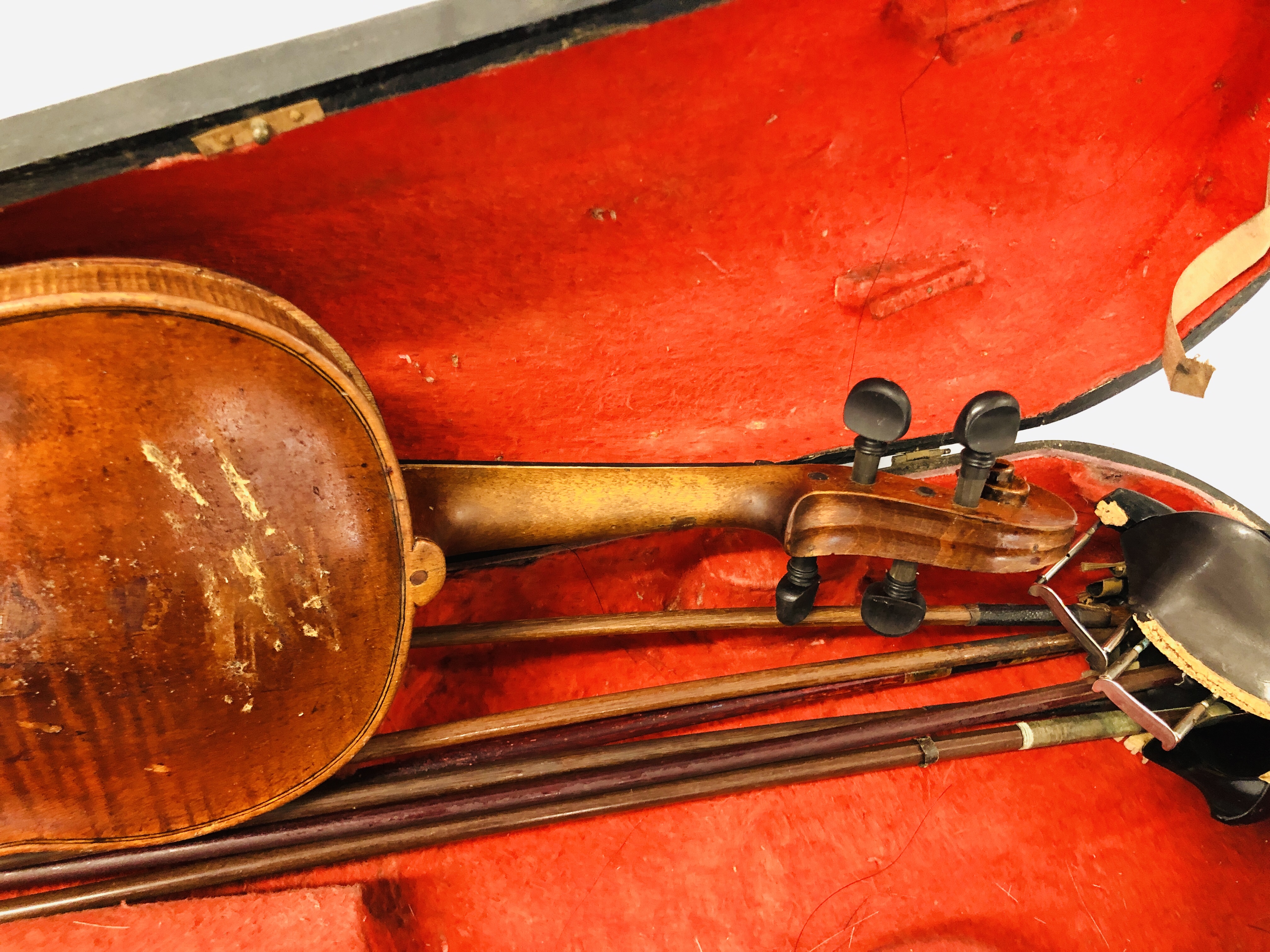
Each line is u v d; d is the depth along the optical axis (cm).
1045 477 51
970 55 38
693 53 34
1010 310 48
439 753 41
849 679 45
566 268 40
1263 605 41
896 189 43
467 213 37
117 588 31
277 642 33
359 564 33
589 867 42
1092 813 47
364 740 36
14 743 31
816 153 40
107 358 30
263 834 37
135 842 35
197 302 30
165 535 31
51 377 29
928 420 48
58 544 30
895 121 40
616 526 41
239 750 34
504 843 42
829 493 40
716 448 47
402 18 30
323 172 33
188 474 31
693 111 36
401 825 39
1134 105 44
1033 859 45
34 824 33
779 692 45
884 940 42
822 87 37
